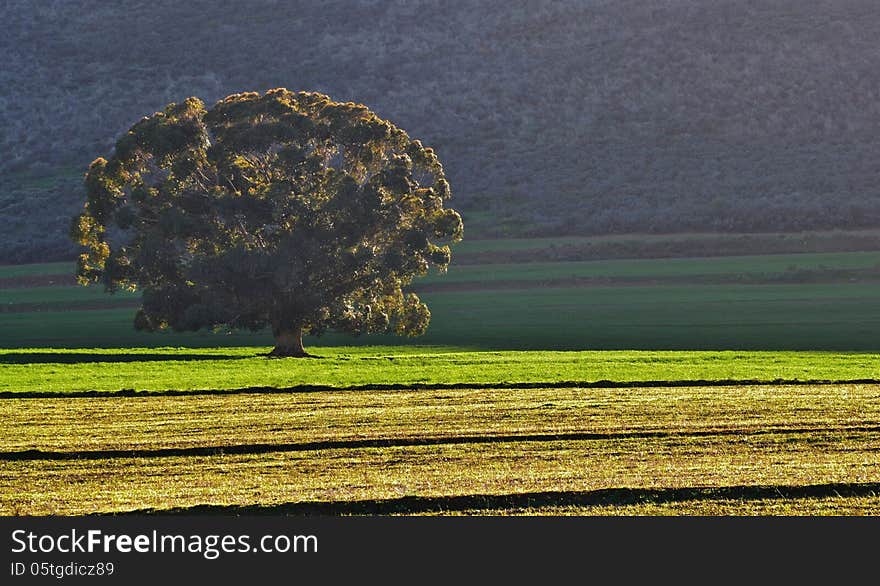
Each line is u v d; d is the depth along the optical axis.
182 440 64.81
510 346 146.25
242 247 136.50
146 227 143.00
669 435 65.62
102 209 142.88
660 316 188.50
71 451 61.66
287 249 136.38
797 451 60.38
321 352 141.88
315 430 68.12
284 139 140.12
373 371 101.44
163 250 137.88
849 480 52.31
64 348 150.50
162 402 81.94
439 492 50.69
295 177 141.88
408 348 146.25
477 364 108.56
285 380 94.06
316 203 141.12
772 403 77.94
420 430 67.75
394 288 146.25
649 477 53.28
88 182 142.88
